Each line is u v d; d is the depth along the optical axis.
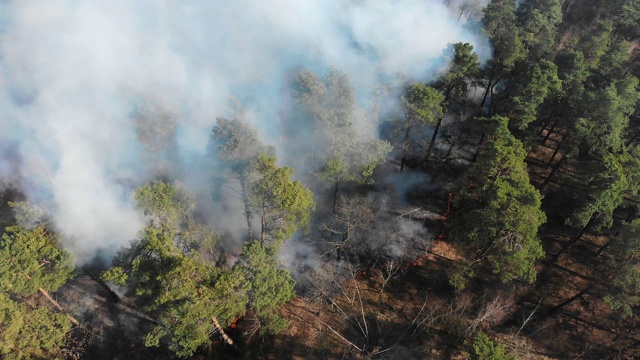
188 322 19.67
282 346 26.73
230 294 20.23
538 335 26.44
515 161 22.88
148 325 27.97
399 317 27.62
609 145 26.11
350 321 27.61
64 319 22.52
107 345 27.38
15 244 21.28
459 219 24.66
